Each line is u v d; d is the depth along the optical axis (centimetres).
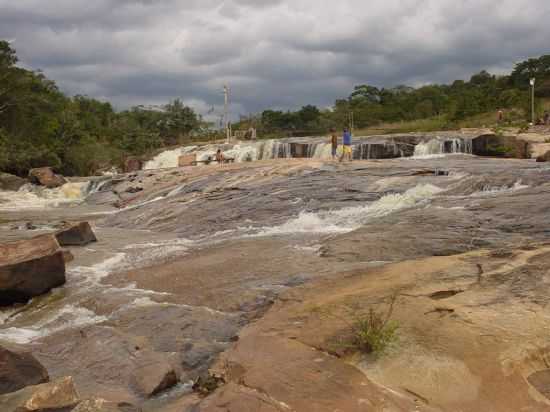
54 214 2091
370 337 448
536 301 517
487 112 4975
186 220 1528
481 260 680
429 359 426
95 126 5938
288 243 1052
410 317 503
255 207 1486
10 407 380
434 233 928
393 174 1642
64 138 4369
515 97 4900
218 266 905
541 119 3681
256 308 672
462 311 505
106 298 773
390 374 416
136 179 2684
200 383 462
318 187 1584
